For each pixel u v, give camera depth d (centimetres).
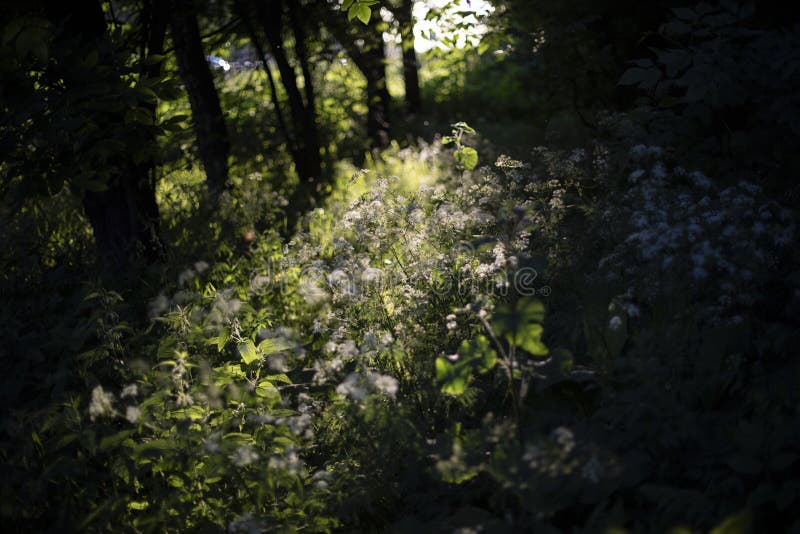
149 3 632
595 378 330
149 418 359
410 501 322
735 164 491
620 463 263
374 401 330
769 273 373
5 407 396
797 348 337
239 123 1059
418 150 941
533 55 958
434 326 408
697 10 519
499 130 1289
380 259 468
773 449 263
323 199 852
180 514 321
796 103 457
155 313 444
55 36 454
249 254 604
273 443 350
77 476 339
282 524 305
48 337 454
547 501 270
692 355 335
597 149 529
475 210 476
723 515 249
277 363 364
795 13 612
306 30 971
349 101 1200
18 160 447
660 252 358
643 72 508
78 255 615
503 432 271
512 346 297
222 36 970
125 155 530
